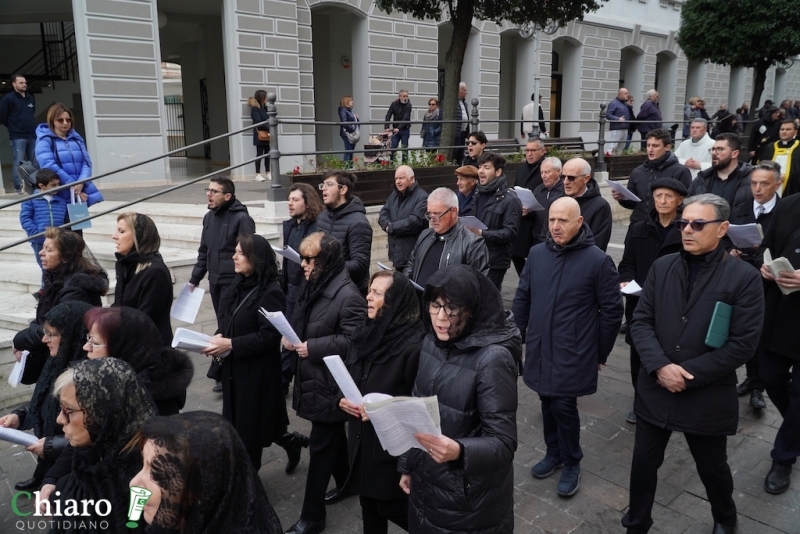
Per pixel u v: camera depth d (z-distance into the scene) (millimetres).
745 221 4832
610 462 4055
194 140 19609
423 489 2393
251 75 13141
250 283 3641
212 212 5492
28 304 6004
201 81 18922
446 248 4438
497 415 2223
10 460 4234
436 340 2459
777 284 3621
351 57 16234
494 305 2402
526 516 3490
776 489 3619
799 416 3568
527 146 6930
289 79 13789
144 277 3770
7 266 7156
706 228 2879
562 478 3713
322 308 3438
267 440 3668
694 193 5215
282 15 13492
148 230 3863
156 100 11930
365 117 15969
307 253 3453
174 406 2682
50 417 2758
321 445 3281
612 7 22062
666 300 3031
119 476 2000
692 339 2920
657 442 3051
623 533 3328
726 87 27266
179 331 3396
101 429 1975
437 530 2344
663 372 2912
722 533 3154
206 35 16719
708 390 2916
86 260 3912
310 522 3318
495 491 2301
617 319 3588
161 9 15086
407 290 2949
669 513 3488
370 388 2936
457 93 9883
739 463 3969
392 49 16172
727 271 2908
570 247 3635
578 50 21203
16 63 16219
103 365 2031
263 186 11266
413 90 16906
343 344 3277
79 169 6562
